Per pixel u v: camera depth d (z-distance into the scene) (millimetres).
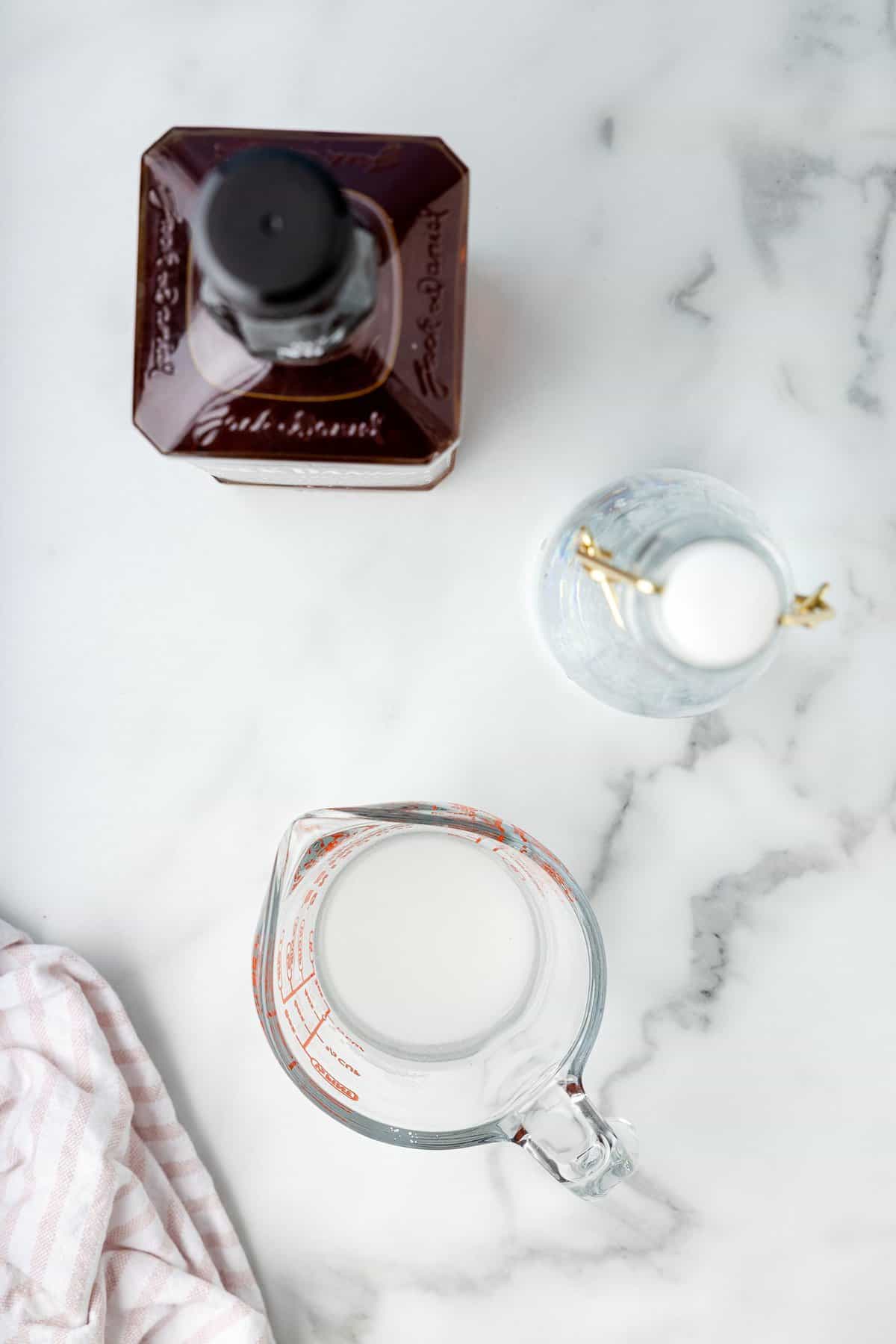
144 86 525
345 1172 546
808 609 459
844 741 538
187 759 538
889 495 533
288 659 535
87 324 530
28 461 532
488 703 536
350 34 522
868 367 531
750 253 528
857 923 541
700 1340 550
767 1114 547
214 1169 545
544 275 526
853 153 528
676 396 529
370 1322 549
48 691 537
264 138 453
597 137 525
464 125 523
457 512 531
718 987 543
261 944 481
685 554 443
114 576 535
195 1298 525
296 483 517
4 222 528
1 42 525
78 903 541
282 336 403
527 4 522
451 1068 512
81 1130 516
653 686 482
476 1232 548
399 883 515
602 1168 483
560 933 510
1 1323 512
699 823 539
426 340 452
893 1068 545
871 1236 549
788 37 526
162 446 462
